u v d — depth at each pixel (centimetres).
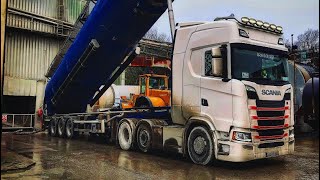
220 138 770
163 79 1392
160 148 938
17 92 2273
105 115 1262
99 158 926
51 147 1180
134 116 1127
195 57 850
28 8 2394
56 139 1496
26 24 2367
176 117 895
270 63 822
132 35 1183
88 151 1070
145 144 1010
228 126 751
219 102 776
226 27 781
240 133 734
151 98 1294
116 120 1179
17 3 2334
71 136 1499
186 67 870
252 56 789
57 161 875
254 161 882
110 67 1335
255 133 753
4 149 1110
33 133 1864
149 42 2420
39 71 2464
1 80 625
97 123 1291
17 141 1402
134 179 664
